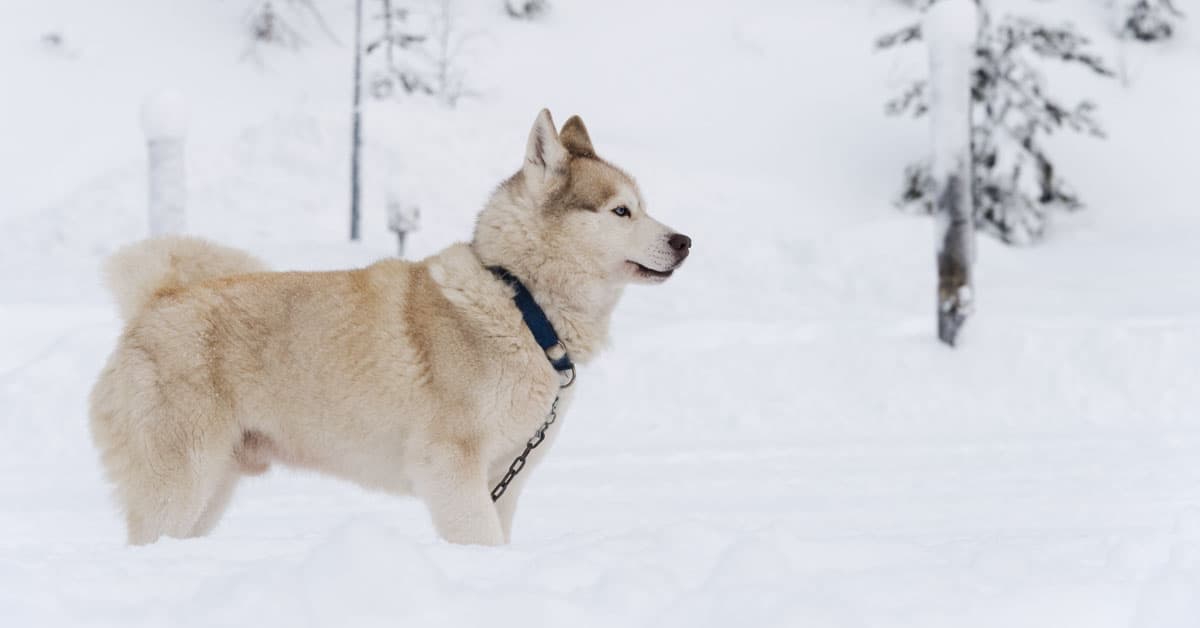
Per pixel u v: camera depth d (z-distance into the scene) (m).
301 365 4.59
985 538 4.25
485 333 4.54
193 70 31.19
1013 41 24.08
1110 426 9.14
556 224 4.63
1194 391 9.77
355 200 19.58
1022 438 8.49
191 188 21.62
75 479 7.37
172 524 4.57
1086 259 22.22
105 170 27.19
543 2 33.56
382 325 4.57
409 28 32.59
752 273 17.48
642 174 24.59
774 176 26.91
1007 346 10.45
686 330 11.41
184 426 4.55
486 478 4.61
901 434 8.95
